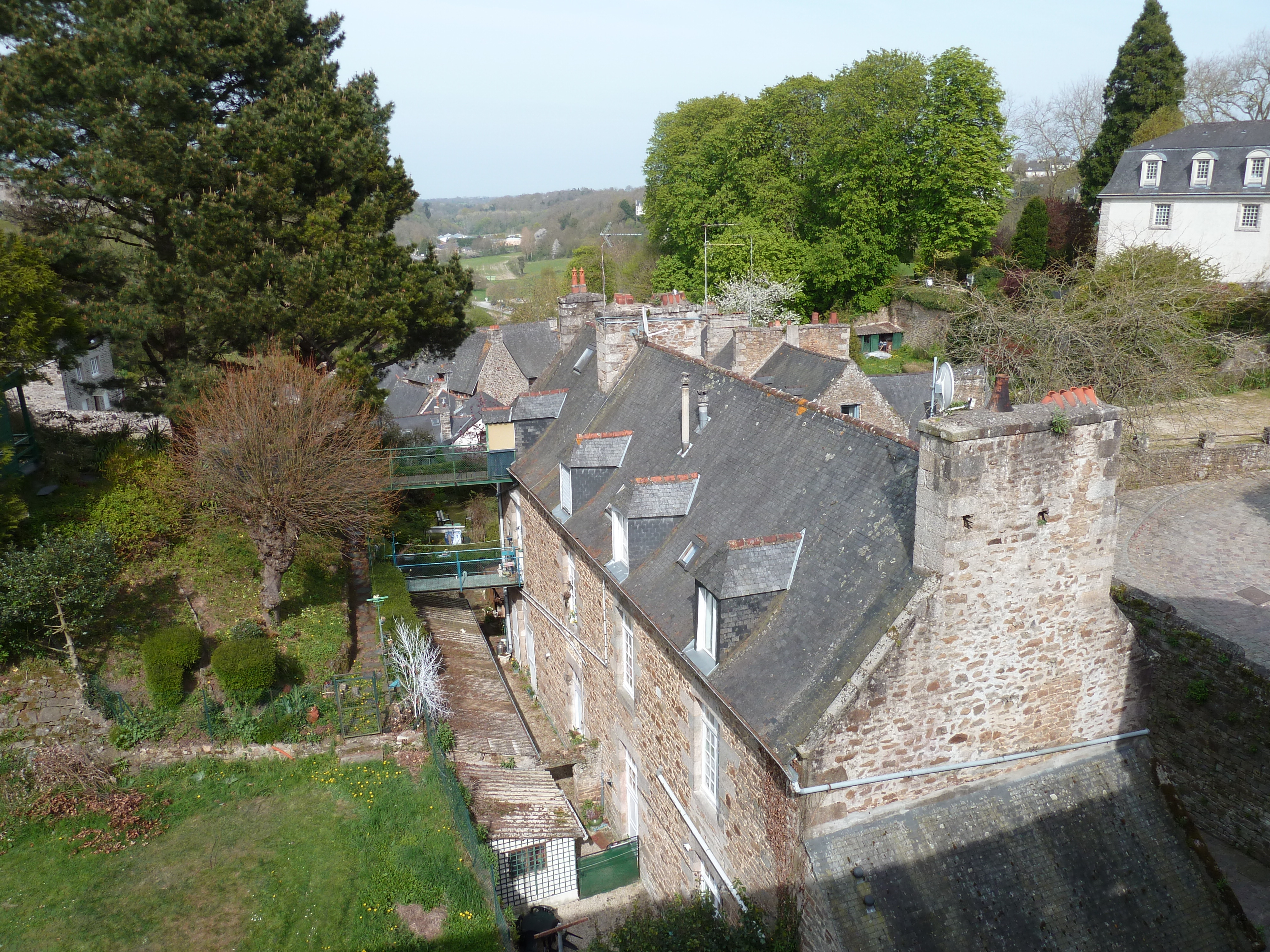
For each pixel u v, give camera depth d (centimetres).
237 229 2139
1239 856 1512
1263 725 1474
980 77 4941
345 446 2183
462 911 1402
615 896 1703
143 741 1720
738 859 1288
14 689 1717
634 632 1662
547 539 2223
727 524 1519
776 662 1215
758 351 2980
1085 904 1166
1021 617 1147
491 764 1820
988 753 1191
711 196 5728
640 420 2066
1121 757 1283
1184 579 2209
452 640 2400
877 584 1166
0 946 1293
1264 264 4394
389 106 2709
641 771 1686
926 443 1087
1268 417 3428
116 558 1973
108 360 3859
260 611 2091
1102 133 5488
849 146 5097
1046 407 1117
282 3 2466
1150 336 2673
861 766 1112
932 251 5372
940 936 1098
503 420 2514
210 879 1445
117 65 2133
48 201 2242
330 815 1612
